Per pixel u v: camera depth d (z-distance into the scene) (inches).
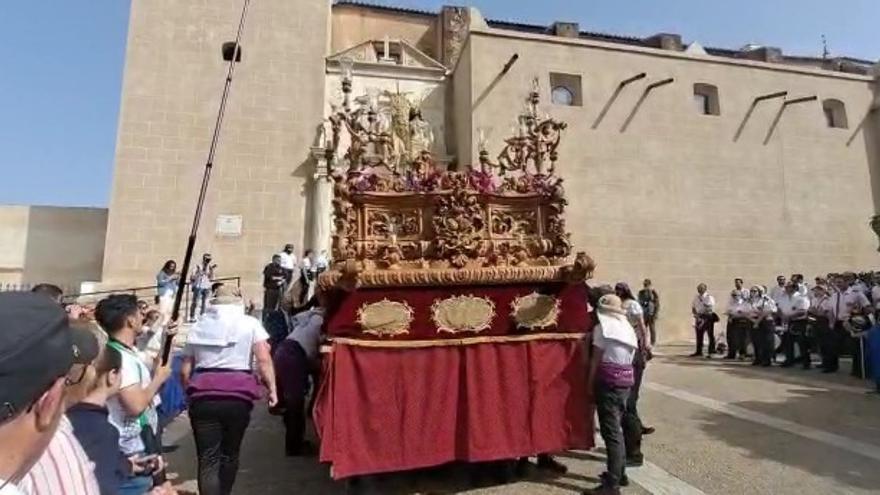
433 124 874.1
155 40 789.9
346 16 975.6
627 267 794.2
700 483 215.0
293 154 796.0
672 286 804.6
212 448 174.1
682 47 1021.8
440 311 214.8
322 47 839.7
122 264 722.2
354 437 198.7
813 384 420.2
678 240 819.4
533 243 233.9
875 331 390.9
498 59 812.6
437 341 212.4
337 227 222.2
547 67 826.8
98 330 114.7
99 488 92.5
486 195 229.6
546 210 239.5
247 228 762.8
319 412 197.0
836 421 307.3
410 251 221.9
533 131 320.8
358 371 203.5
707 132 861.8
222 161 773.9
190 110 780.6
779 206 867.4
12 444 49.7
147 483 141.2
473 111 788.6
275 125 799.1
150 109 768.9
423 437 206.1
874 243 892.0
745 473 225.6
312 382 294.8
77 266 828.0
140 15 792.9
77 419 104.4
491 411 212.2
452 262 218.1
